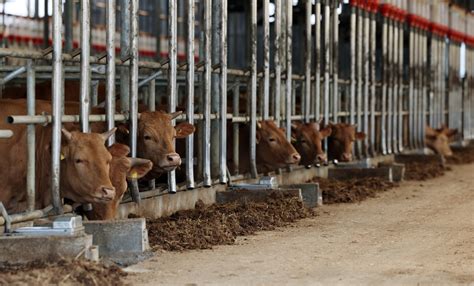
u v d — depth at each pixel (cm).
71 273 834
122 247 986
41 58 997
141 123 1192
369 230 1221
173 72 1290
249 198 1421
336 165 1981
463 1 3319
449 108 3194
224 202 1428
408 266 948
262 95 1634
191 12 1333
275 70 1667
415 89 2681
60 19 1005
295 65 2634
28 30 2419
